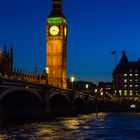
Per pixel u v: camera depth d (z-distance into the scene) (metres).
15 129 93.88
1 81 102.50
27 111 132.75
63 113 171.62
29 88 120.62
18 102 129.00
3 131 88.75
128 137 83.06
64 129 97.38
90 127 106.25
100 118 160.25
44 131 90.62
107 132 92.94
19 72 191.88
